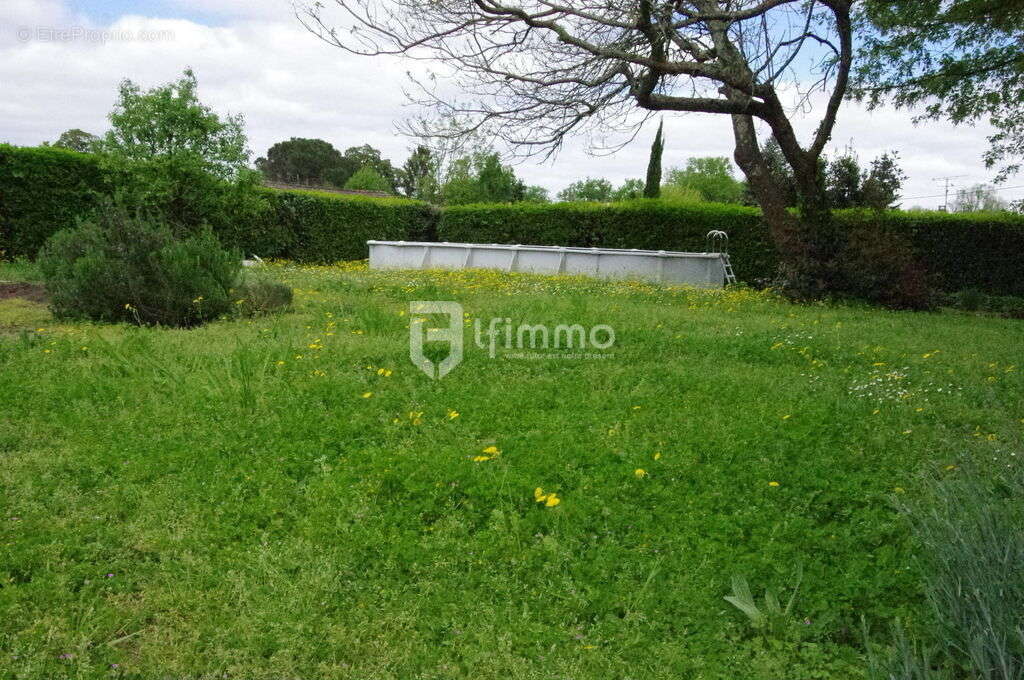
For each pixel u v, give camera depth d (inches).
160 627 107.0
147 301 337.4
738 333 335.3
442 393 224.1
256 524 137.9
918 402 227.8
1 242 548.4
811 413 206.7
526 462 165.6
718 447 177.6
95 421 187.6
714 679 98.5
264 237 745.6
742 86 404.5
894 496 137.6
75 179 585.6
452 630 108.9
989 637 90.0
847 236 540.4
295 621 107.4
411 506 145.4
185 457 165.0
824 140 520.4
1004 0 509.4
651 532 136.9
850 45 482.6
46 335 295.6
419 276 563.5
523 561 126.2
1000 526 106.8
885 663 95.1
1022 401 228.8
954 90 627.5
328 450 174.1
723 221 718.5
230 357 250.8
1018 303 588.1
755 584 120.7
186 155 619.5
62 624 104.7
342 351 269.7
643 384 236.8
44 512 137.9
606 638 107.7
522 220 842.8
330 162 2466.8
